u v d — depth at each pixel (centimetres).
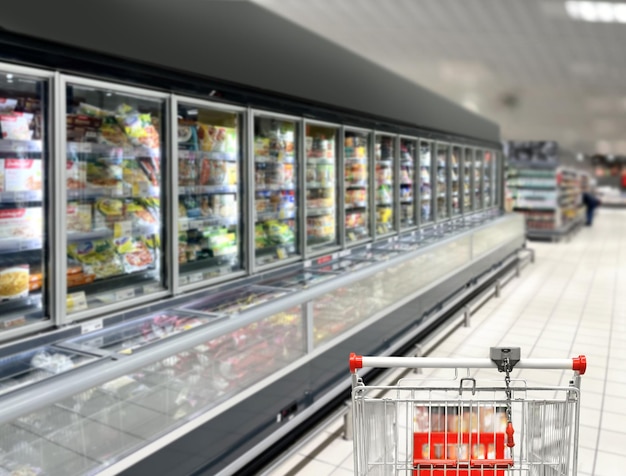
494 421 201
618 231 1923
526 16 691
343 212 513
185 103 331
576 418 199
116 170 314
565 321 697
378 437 210
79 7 255
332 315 407
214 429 286
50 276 262
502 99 1402
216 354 312
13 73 239
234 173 383
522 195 1575
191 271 361
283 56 401
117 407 259
